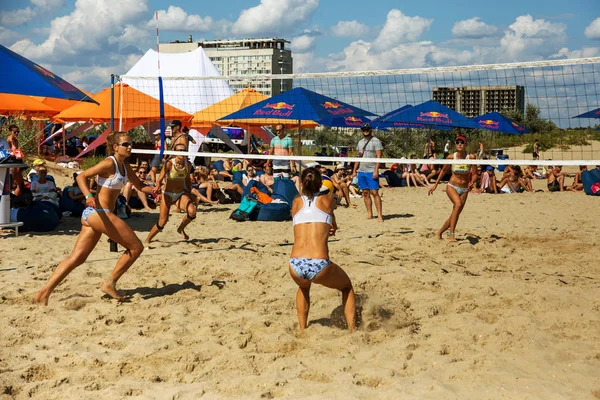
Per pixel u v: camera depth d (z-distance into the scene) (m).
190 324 5.20
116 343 4.75
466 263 7.67
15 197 9.94
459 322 5.22
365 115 17.03
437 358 4.41
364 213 12.55
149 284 6.42
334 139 35.53
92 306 5.66
